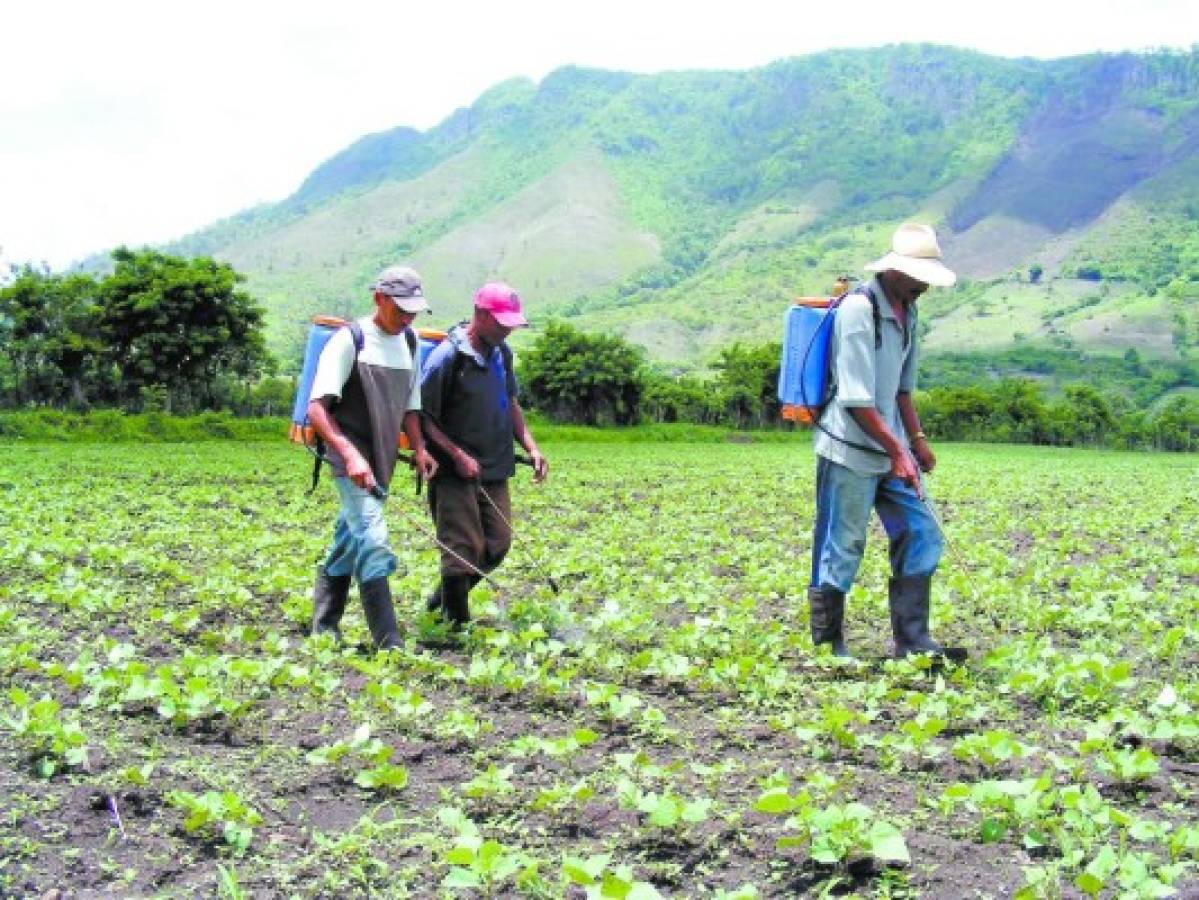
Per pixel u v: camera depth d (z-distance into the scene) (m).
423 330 8.27
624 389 72.94
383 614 7.45
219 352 58.53
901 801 4.96
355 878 4.23
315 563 10.94
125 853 4.32
